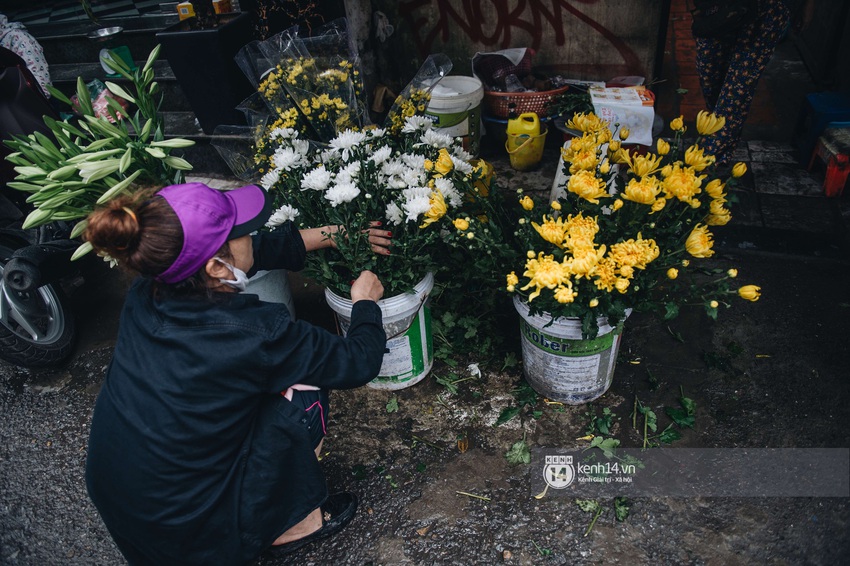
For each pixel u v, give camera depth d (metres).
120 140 1.98
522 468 2.17
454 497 2.11
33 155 1.92
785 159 3.63
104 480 1.53
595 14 3.71
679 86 4.95
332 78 2.88
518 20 3.90
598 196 1.89
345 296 2.17
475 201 2.32
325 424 1.83
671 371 2.45
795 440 2.14
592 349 2.12
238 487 1.60
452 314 2.64
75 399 2.75
